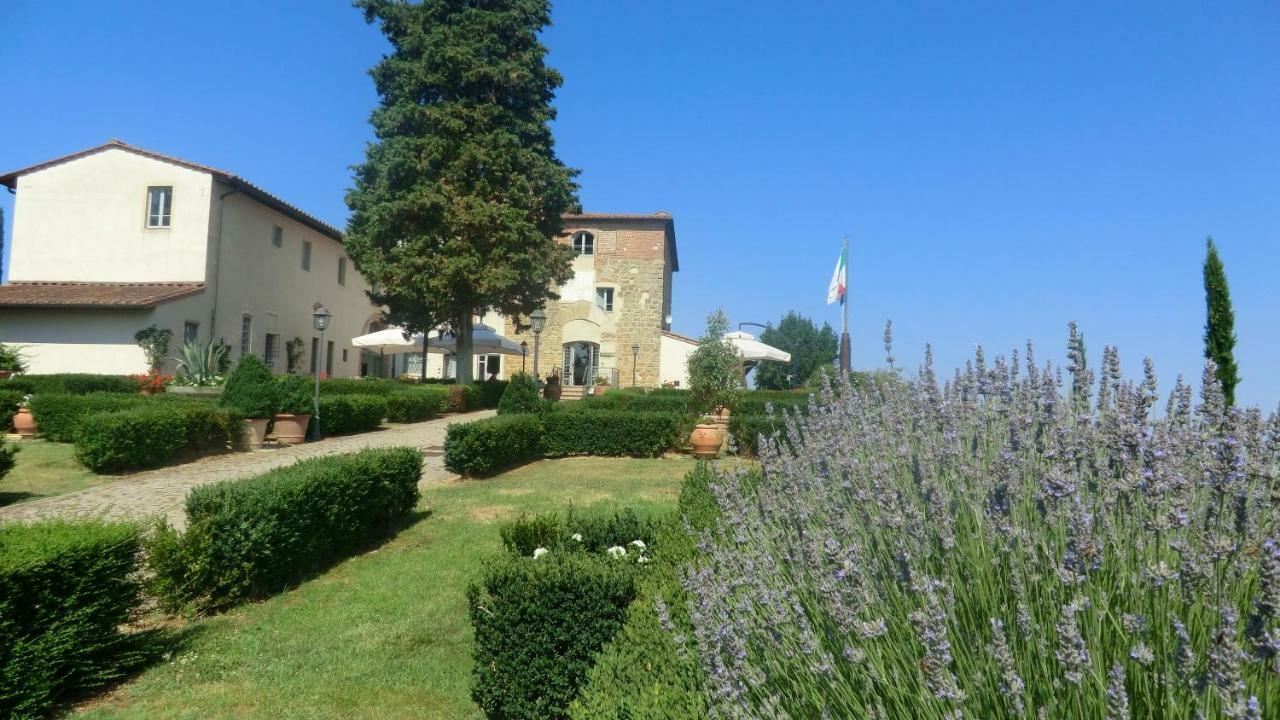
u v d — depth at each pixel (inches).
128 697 178.1
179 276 934.4
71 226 947.3
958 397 140.3
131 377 724.7
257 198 1031.0
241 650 205.6
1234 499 79.0
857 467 128.4
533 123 1090.7
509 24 1065.5
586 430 556.1
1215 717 59.1
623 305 1507.1
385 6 1069.1
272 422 610.5
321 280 1268.5
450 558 286.5
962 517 103.2
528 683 160.2
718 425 554.6
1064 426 101.5
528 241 1054.4
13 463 399.5
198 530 231.9
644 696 105.4
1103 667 71.7
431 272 1008.9
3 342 843.4
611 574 167.5
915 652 81.5
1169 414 107.8
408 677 190.9
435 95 1075.3
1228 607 64.2
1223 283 416.2
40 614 168.1
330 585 260.2
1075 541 77.9
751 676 86.5
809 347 2117.4
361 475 300.4
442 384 1065.5
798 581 109.5
